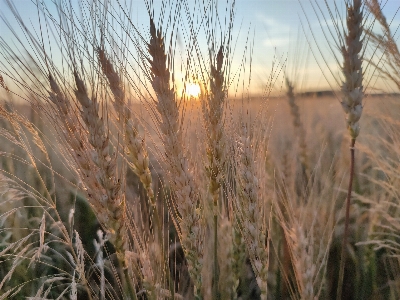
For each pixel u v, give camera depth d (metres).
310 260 0.19
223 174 0.20
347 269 0.28
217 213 0.22
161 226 0.20
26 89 0.15
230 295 0.23
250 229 0.19
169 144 0.17
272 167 0.28
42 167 0.32
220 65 0.18
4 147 0.32
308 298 0.19
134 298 0.17
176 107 0.17
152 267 0.19
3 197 0.29
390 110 0.29
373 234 0.27
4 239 0.28
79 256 0.20
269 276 0.26
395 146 0.29
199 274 0.18
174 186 0.18
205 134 0.19
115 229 0.16
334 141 0.37
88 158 0.15
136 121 0.18
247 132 0.19
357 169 0.33
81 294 0.27
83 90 0.15
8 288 0.27
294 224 0.20
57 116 0.15
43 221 0.21
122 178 0.17
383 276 0.28
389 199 0.30
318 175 0.28
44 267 0.29
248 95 0.19
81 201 0.32
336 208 0.29
